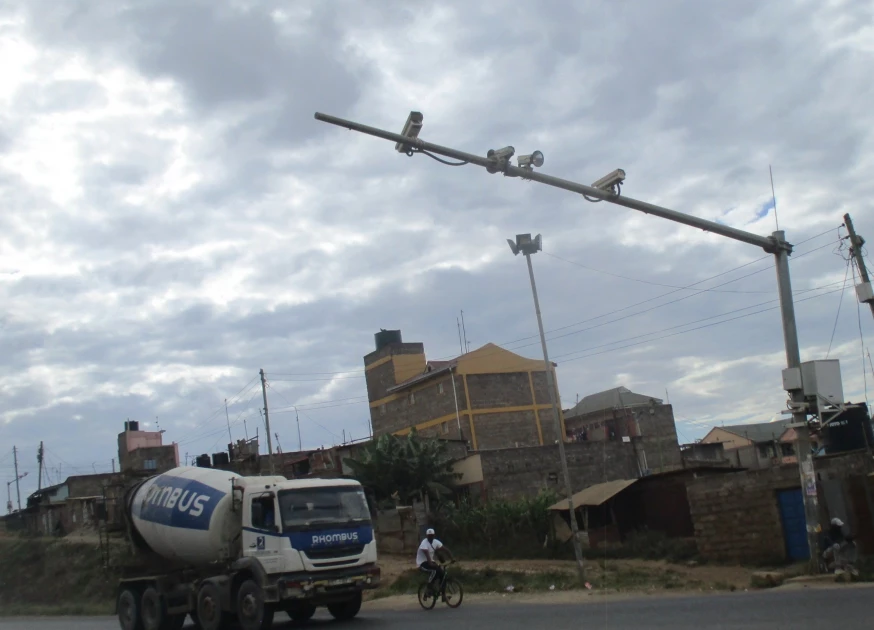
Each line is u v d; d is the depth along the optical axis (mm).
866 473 24719
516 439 57625
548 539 36688
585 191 15141
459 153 13812
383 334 68062
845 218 24297
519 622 15422
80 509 56250
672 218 16641
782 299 19000
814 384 19141
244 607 17250
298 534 17156
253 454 53719
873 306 24000
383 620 18547
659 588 21141
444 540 39094
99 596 40344
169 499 20219
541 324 25156
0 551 53906
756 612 13719
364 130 13336
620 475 47938
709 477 27547
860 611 12695
